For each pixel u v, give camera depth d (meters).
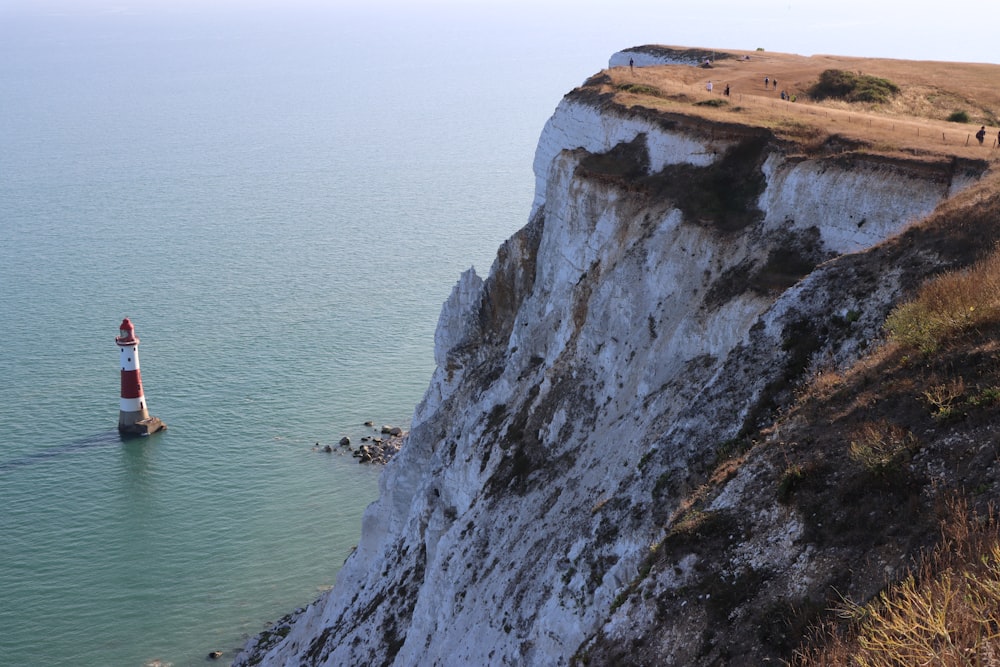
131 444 100.38
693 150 50.81
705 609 23.03
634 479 32.22
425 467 59.91
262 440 100.62
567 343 50.19
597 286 48.78
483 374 60.34
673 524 26.80
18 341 126.69
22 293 146.12
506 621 38.28
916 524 21.25
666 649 23.05
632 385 44.31
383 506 61.62
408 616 51.53
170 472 94.88
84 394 111.75
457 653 40.88
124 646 71.44
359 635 53.34
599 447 42.94
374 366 117.56
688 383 39.22
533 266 62.66
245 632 72.62
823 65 84.00
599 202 53.22
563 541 39.03
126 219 198.62
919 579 19.83
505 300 63.84
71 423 105.19
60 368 118.69
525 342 53.75
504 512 45.66
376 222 194.75
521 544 42.59
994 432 22.12
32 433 103.06
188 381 114.19
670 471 30.64
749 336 32.97
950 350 25.66
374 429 102.12
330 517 86.56
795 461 25.12
